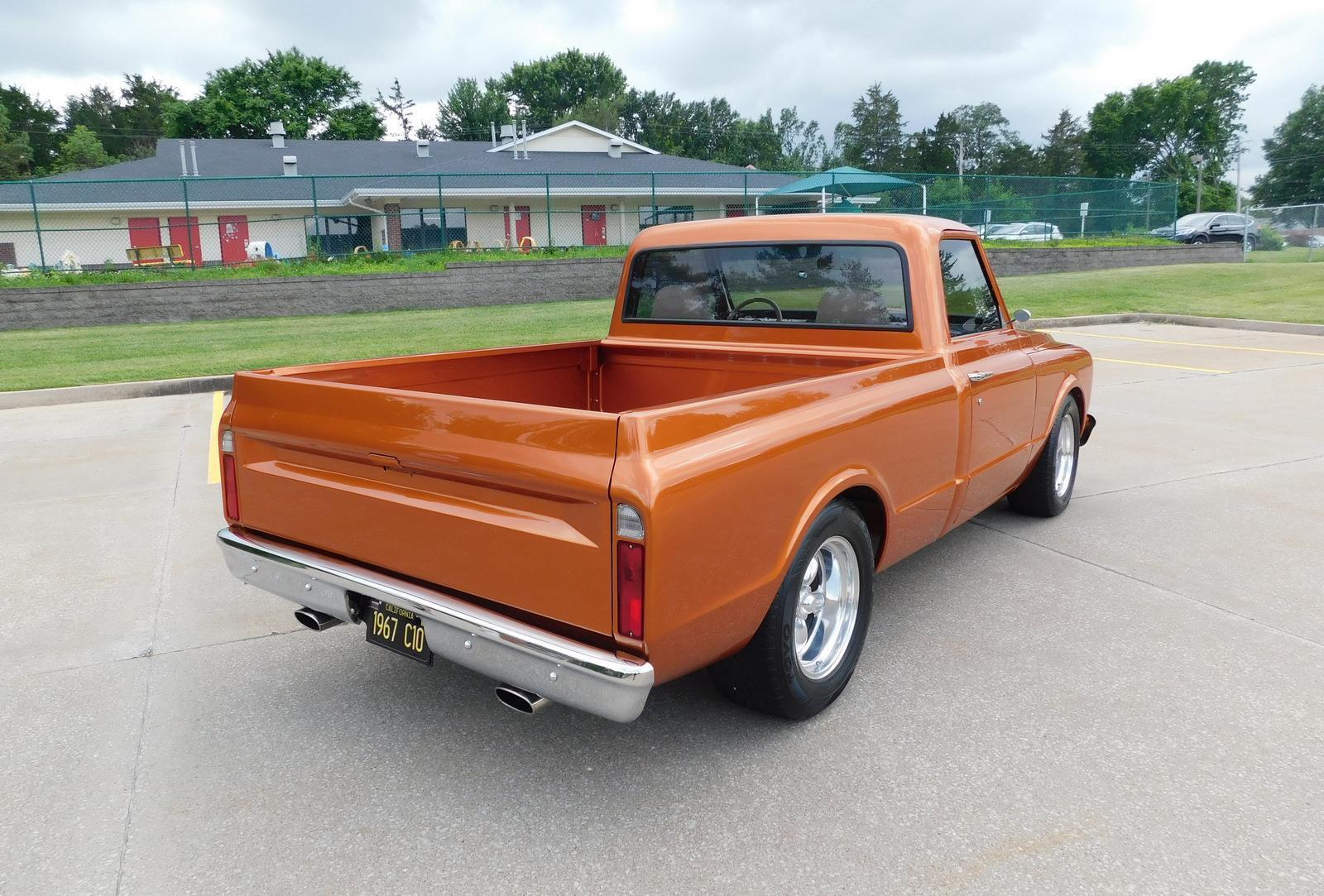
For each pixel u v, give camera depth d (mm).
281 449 3184
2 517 5785
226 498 3418
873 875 2426
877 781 2854
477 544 2621
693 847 2557
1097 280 22656
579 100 88500
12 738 3189
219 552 5137
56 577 4742
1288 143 88812
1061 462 5582
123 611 4316
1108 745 3029
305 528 3133
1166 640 3832
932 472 3744
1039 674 3541
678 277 4668
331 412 2961
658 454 2396
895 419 3387
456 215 34094
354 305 19281
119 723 3291
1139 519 5473
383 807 2771
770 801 2762
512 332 15000
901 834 2594
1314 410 8578
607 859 2516
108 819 2730
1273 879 2389
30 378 11008
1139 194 31828
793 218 4254
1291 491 5977
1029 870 2436
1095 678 3500
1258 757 2953
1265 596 4289
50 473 6918
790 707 3064
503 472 2512
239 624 4172
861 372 3309
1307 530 5203
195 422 8938
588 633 2451
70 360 12555
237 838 2633
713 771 2928
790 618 2941
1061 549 4973
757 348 4332
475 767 2984
